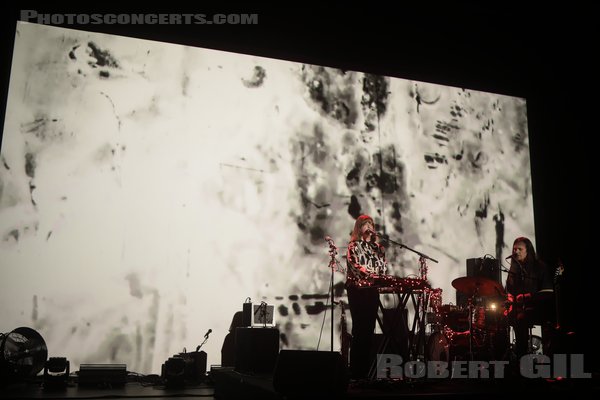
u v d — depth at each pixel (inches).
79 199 212.7
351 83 252.7
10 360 187.8
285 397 139.7
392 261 245.4
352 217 243.0
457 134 266.2
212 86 234.1
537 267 212.8
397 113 257.6
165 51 230.4
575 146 284.7
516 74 282.4
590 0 256.7
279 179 235.9
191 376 207.9
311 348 229.3
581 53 280.4
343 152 246.2
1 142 207.3
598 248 279.7
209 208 226.1
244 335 187.9
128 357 210.4
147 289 215.5
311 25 249.6
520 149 276.7
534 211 274.8
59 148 212.8
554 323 201.6
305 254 234.4
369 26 256.2
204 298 220.8
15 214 205.5
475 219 262.1
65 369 185.5
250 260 227.6
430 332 213.0
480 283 200.2
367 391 153.8
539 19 265.7
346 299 237.0
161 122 225.8
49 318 204.2
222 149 231.1
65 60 218.1
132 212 217.8
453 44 269.1
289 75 244.5
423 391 155.6
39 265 205.6
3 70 211.2
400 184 252.2
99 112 219.3
